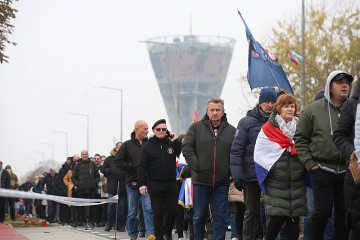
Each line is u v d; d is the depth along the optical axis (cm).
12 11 2764
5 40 2809
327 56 5122
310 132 1067
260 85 1552
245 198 1259
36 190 3925
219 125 1324
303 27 4203
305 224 1216
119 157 1648
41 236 2006
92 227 2519
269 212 1117
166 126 1450
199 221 1325
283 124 1120
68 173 2791
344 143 907
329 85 1061
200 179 1311
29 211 4859
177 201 1456
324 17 5222
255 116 1258
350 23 5181
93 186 2556
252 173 1238
